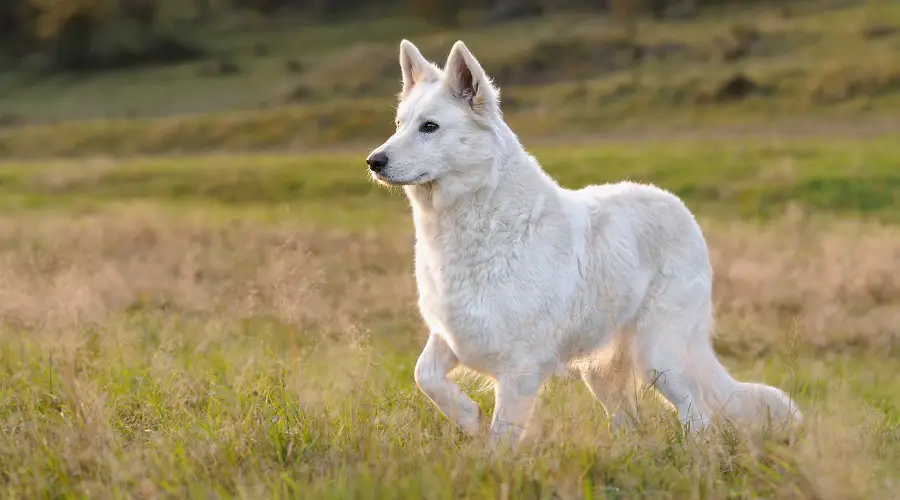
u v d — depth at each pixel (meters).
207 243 32.50
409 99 10.79
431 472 8.45
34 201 55.12
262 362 13.21
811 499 8.25
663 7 175.50
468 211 10.21
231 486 8.66
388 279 25.00
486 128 10.34
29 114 127.88
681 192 53.59
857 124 85.12
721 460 9.24
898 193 50.88
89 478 8.85
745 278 26.05
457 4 196.00
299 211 49.78
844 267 27.09
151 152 92.62
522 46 142.75
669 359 11.22
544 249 10.22
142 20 172.25
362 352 11.85
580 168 62.28
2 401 11.34
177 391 11.72
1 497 8.56
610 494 8.45
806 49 124.88
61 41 161.75
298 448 9.55
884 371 18.23
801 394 13.27
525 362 10.16
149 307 21.20
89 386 11.24
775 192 51.75
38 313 15.69
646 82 107.69
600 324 10.89
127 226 35.66
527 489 8.34
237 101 128.88
